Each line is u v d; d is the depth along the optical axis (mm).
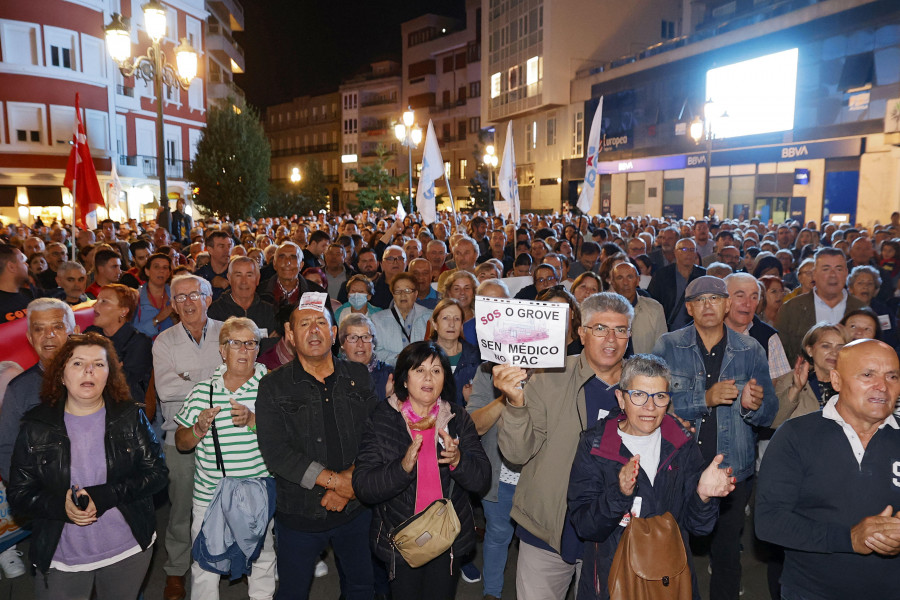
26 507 3320
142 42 36750
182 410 4082
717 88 30281
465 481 3492
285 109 85438
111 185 16016
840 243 10555
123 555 3529
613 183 38188
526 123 46188
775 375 4828
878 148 23250
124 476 3494
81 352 3383
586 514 3035
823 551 2957
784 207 27562
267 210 44938
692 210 32531
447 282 6016
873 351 2932
